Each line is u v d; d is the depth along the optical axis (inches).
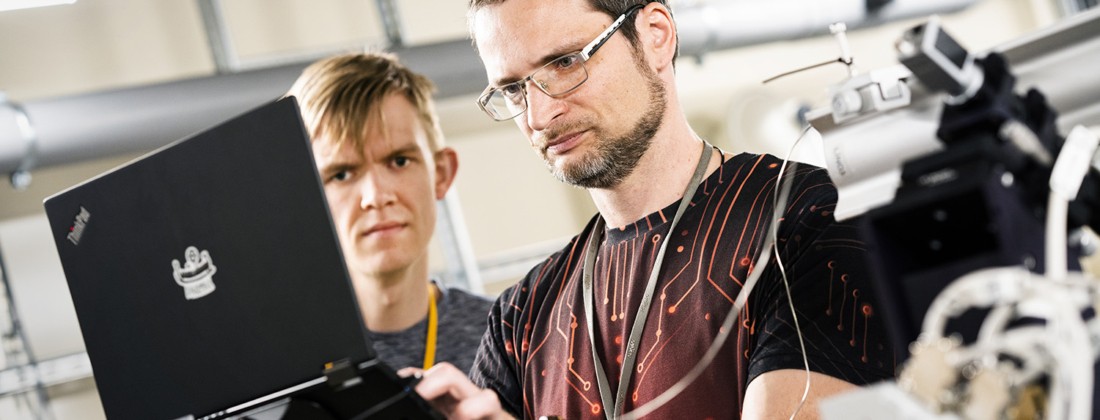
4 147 117.8
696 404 43.4
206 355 36.5
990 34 192.9
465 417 35.6
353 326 32.7
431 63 138.1
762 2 154.3
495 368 54.6
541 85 45.7
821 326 38.9
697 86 180.2
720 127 183.3
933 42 21.6
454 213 152.7
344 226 66.9
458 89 141.4
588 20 45.3
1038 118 24.3
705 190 47.6
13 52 140.7
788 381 38.4
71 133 121.7
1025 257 22.5
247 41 155.2
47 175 141.6
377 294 68.6
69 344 140.2
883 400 22.5
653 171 47.7
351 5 162.2
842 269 39.4
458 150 170.1
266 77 132.0
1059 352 20.7
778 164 46.8
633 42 46.3
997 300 21.5
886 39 185.2
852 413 23.2
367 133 65.4
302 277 33.5
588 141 45.8
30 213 140.5
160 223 36.8
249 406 35.7
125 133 124.3
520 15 45.9
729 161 48.5
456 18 167.8
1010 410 20.8
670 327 45.3
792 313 39.8
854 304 38.6
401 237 66.8
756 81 183.8
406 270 68.5
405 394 33.9
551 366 50.4
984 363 21.2
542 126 45.8
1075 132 24.2
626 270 48.7
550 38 45.1
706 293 44.5
